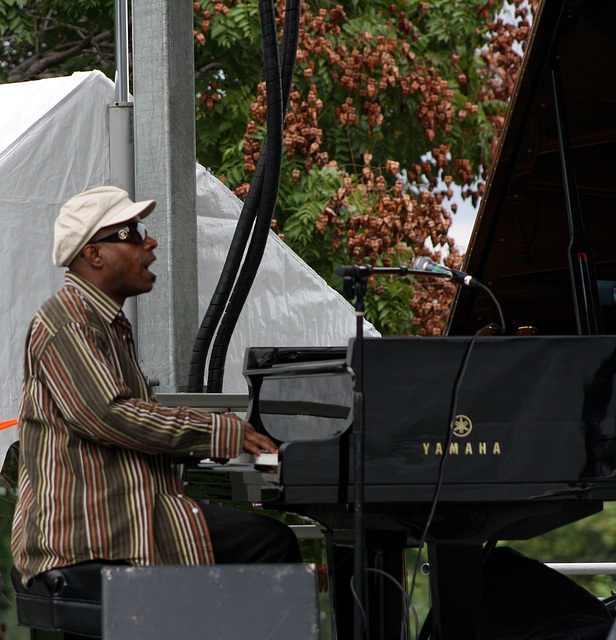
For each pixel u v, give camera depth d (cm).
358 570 929
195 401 1355
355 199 2838
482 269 1342
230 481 1182
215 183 1786
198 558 976
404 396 965
